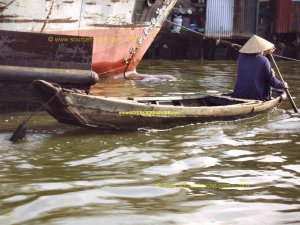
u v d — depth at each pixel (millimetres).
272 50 8945
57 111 7035
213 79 14586
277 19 24469
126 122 7363
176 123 7758
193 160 6102
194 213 4434
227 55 23578
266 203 4723
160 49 22359
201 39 22812
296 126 8156
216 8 23266
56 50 8664
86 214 4352
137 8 13039
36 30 10773
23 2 10391
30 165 5773
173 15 22484
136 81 13406
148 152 6414
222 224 4223
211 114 8023
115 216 4316
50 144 6684
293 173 5672
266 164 6008
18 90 8602
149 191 4977
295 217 4402
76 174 5477
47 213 4367
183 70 17312
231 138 7262
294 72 17531
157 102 8422
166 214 4395
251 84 8844
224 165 5934
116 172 5578
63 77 8688
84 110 7027
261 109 8656
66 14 11312
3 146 6531
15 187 5016
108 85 12430
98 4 11992
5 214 4332
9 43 8438
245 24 24078
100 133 7328
